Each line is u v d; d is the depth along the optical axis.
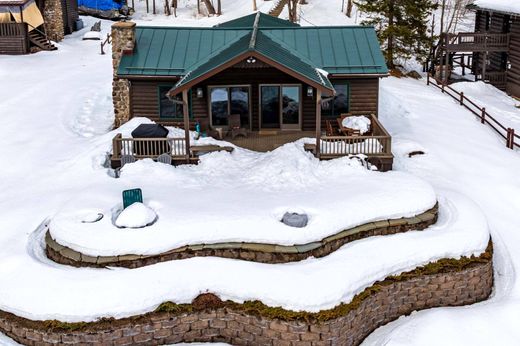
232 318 14.11
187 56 23.22
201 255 15.32
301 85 22.81
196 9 53.12
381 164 20.42
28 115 26.20
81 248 15.33
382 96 28.94
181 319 13.98
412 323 14.73
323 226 15.87
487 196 20.14
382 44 37.66
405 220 16.75
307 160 19.64
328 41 23.59
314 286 14.03
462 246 16.06
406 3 34.81
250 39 21.73
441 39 35.31
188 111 22.16
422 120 26.83
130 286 14.09
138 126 21.23
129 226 15.80
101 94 29.69
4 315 13.88
